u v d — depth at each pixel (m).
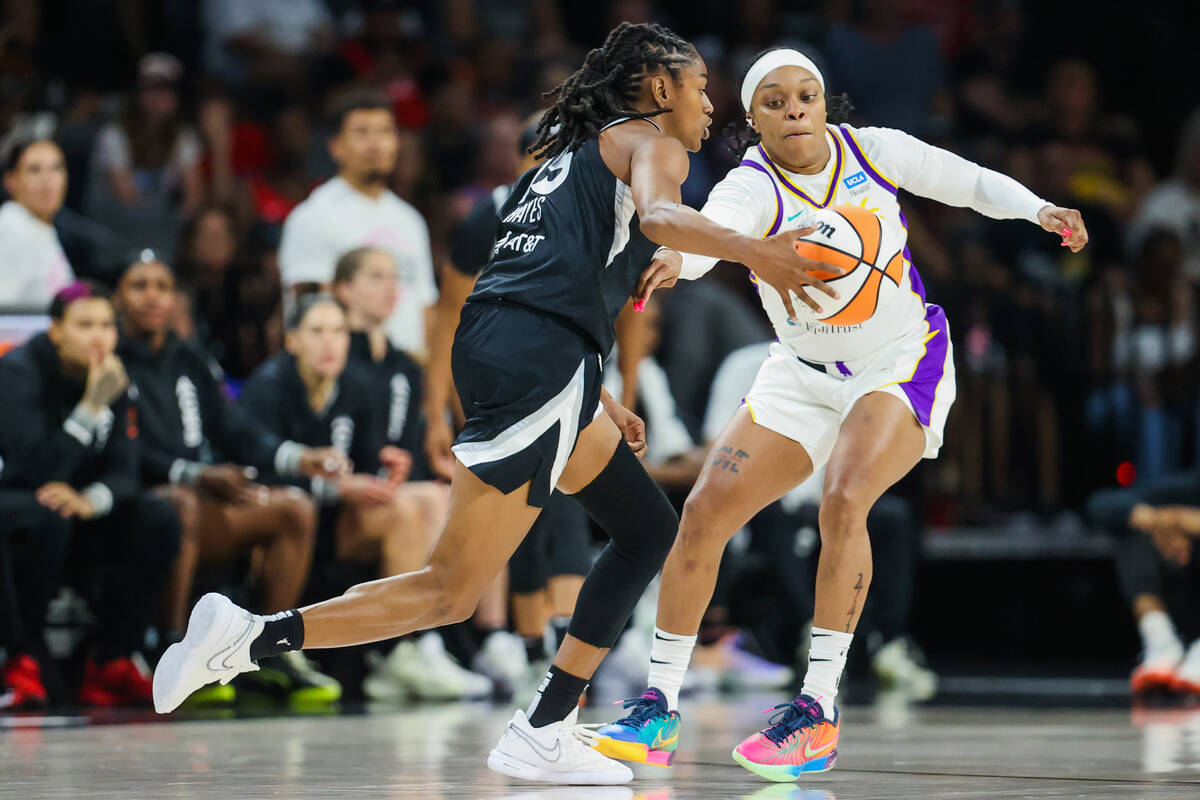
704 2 22.78
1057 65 21.66
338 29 22.38
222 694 11.31
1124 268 18.94
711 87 20.27
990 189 6.86
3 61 17.00
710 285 16.20
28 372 11.02
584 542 11.35
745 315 16.16
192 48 21.17
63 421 11.07
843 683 14.34
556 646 11.63
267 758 7.30
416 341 13.90
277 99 20.50
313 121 20.34
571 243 6.04
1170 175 22.47
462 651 13.19
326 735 8.62
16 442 10.91
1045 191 20.17
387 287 12.83
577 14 23.41
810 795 5.76
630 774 6.31
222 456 12.51
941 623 17.38
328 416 12.62
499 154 18.91
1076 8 22.92
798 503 14.59
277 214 18.27
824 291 5.38
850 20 22.48
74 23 20.12
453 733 8.76
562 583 11.20
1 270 12.88
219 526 11.75
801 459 6.88
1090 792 5.80
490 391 5.99
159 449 11.88
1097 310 17.77
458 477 6.00
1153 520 12.98
